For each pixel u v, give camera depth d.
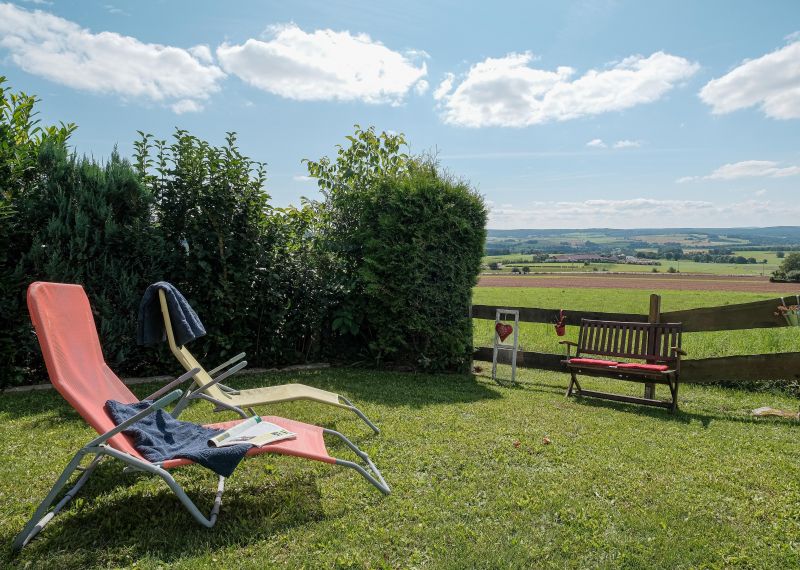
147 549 2.85
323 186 9.20
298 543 2.95
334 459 3.30
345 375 7.86
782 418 5.92
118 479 3.72
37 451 4.20
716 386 7.51
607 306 26.33
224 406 4.11
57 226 6.38
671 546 2.99
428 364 8.20
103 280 6.75
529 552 2.89
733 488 3.80
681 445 4.77
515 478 3.89
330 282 8.58
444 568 2.72
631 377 6.50
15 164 6.24
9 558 2.71
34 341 6.35
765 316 6.64
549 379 8.31
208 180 7.45
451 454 4.36
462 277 8.41
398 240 8.17
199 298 7.36
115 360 6.84
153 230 7.10
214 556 2.78
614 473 4.04
